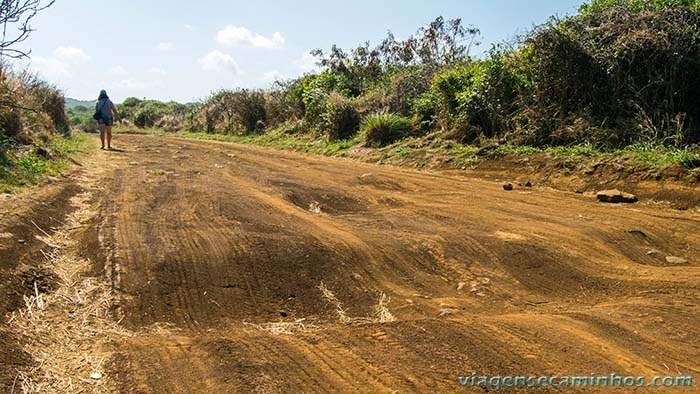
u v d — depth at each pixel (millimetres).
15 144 9297
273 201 7336
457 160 11047
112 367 3348
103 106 14461
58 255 5016
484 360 3406
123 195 7559
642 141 9086
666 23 9656
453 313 4207
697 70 9273
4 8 7199
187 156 13195
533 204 7508
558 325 3896
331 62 21875
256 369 3318
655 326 3867
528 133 10805
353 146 15125
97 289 4406
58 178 8305
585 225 6242
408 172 10750
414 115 15102
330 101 17500
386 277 4898
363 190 8516
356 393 3094
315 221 6332
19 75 12500
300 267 4902
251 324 4086
